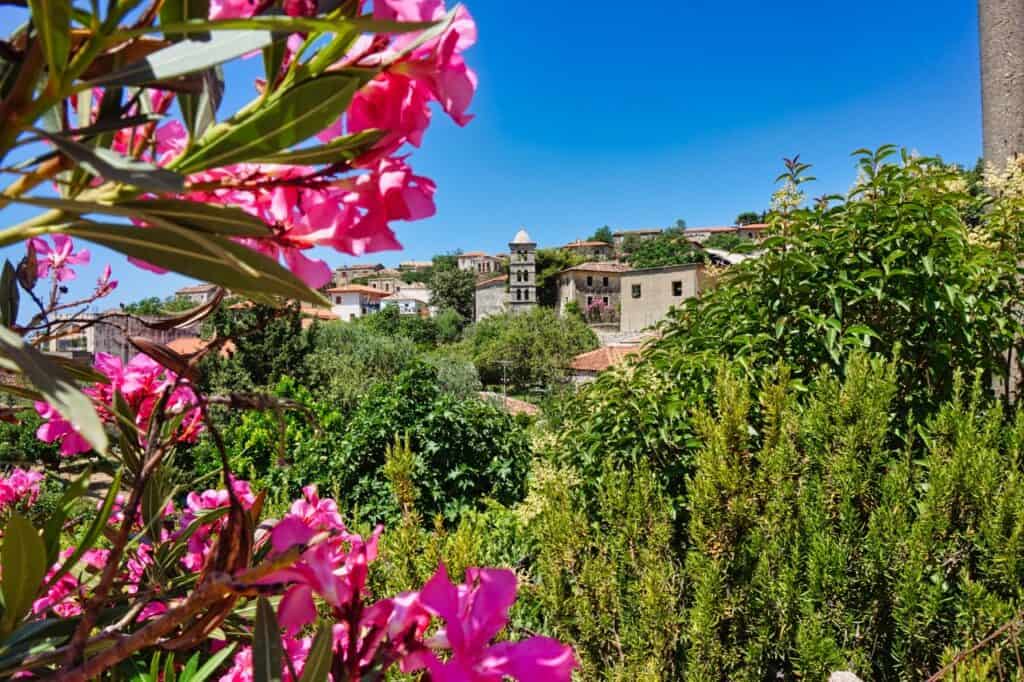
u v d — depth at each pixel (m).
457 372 21.20
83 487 0.72
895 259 2.79
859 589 2.18
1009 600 1.98
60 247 1.39
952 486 2.12
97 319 0.89
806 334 2.87
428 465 6.69
